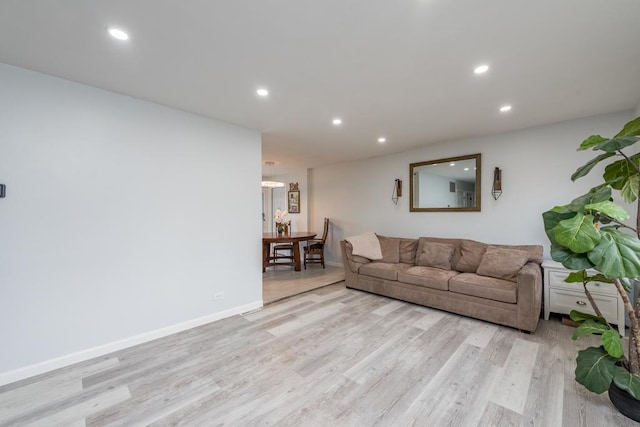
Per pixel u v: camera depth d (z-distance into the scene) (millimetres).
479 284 3027
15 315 2023
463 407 1701
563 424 1554
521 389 1864
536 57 1941
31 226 2084
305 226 6652
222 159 3211
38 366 2098
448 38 1729
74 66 2037
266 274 5336
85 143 2314
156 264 2701
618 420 1572
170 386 1934
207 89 2422
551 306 2990
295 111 2934
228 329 2893
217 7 1448
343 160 5621
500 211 3719
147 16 1512
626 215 1396
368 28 1634
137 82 2287
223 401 1775
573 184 3221
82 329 2293
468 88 2418
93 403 1766
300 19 1551
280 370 2119
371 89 2438
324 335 2717
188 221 2928
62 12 1465
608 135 3000
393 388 1893
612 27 1609
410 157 4691
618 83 2320
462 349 2414
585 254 1505
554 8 1462
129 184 2539
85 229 2312
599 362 1646
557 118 3160
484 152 3852
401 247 4348
